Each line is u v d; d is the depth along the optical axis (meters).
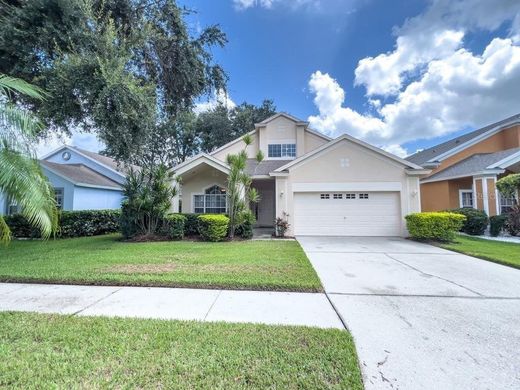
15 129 5.64
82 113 9.09
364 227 13.15
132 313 4.08
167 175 12.19
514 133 16.95
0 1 7.91
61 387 2.42
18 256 7.89
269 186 19.19
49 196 6.34
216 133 28.67
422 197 18.78
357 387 2.42
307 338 3.27
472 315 4.04
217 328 3.53
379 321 3.83
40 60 8.44
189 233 12.52
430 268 6.87
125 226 11.53
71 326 3.57
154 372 2.62
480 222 12.97
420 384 2.51
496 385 2.51
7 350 3.01
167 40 10.72
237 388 2.41
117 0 9.55
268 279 5.58
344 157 13.29
